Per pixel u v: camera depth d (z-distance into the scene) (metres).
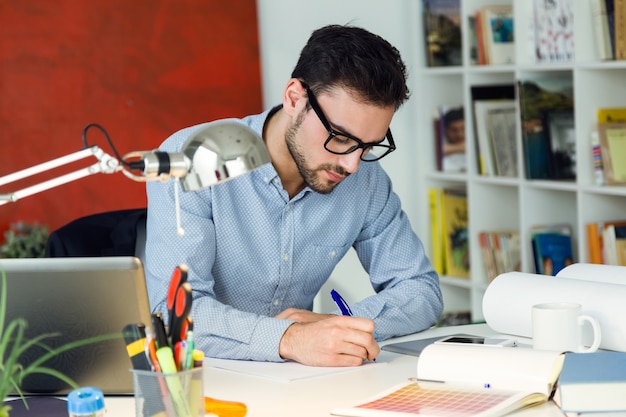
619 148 3.43
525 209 3.77
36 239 3.59
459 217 4.21
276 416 1.58
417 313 2.25
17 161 3.74
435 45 4.20
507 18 3.93
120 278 1.65
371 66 1.90
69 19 3.78
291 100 2.01
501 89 4.05
